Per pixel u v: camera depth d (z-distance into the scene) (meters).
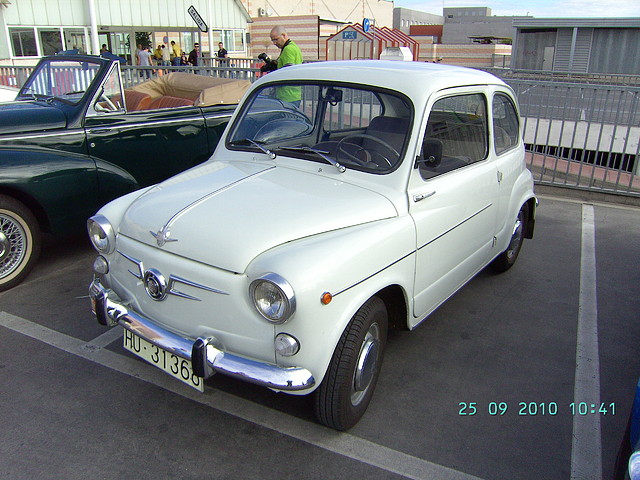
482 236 4.11
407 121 3.27
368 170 3.26
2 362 3.54
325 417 2.84
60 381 3.37
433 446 2.92
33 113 5.02
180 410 3.15
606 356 3.82
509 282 4.97
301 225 2.73
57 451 2.80
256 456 2.81
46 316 4.12
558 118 8.98
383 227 2.91
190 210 2.88
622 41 21.27
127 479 2.64
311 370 2.53
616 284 4.96
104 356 3.65
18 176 4.36
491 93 4.12
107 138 5.39
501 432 3.04
